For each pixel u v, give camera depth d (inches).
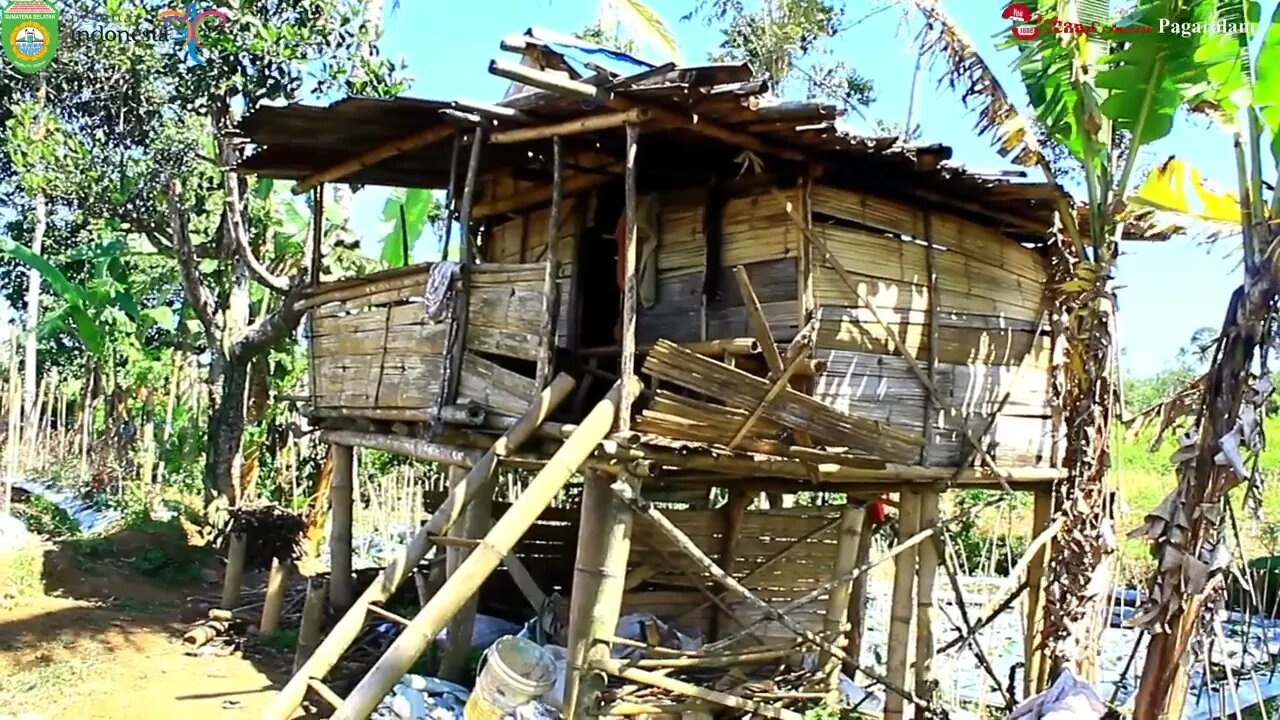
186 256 509.0
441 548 345.7
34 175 466.9
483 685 224.4
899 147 230.7
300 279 490.9
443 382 267.6
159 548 466.6
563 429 231.5
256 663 322.7
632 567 292.4
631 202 220.2
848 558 303.0
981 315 303.0
